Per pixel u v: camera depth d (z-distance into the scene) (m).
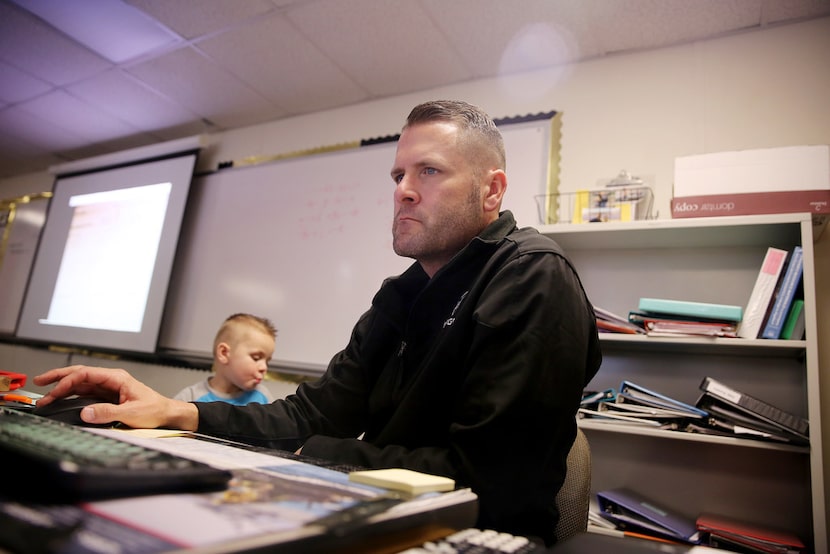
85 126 3.21
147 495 0.31
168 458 0.35
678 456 1.67
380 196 2.44
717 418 1.41
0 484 0.31
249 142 2.98
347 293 2.42
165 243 2.94
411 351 0.80
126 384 0.73
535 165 2.09
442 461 0.56
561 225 1.69
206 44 2.29
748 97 1.84
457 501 0.41
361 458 0.58
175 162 3.06
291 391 2.40
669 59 1.99
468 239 0.85
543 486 0.60
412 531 0.35
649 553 0.35
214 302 2.80
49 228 3.63
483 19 1.94
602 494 1.51
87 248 3.33
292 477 0.41
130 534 0.24
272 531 0.27
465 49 2.13
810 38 1.80
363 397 0.88
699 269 1.76
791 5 1.74
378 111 2.59
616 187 1.73
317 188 2.63
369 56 2.25
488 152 0.87
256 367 1.94
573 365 0.63
